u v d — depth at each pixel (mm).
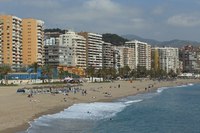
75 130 51969
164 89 196875
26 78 190000
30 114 63406
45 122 56844
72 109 77188
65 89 120375
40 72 198000
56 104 82812
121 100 112125
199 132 54750
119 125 59781
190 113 81625
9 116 58562
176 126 60719
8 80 168875
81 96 108375
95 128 55062
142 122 64688
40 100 86375
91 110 78188
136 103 104562
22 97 91375
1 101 80062
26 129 49062
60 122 58156
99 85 173750
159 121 66625
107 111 78938
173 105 101875
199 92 170625
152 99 122938
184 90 189000
